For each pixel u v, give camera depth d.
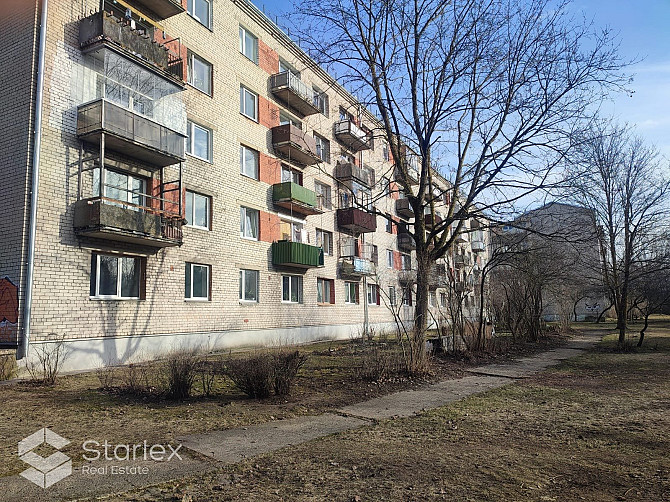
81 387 9.57
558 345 21.88
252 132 21.84
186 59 18.17
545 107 11.80
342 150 27.09
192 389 9.09
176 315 16.64
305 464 4.83
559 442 5.76
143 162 15.66
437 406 8.15
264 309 21.58
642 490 4.10
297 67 25.95
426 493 4.03
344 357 15.29
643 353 17.30
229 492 4.06
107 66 14.46
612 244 21.05
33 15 13.07
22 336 11.85
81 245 13.39
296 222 24.73
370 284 32.66
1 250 12.51
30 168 12.52
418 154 13.88
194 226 17.98
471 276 23.94
